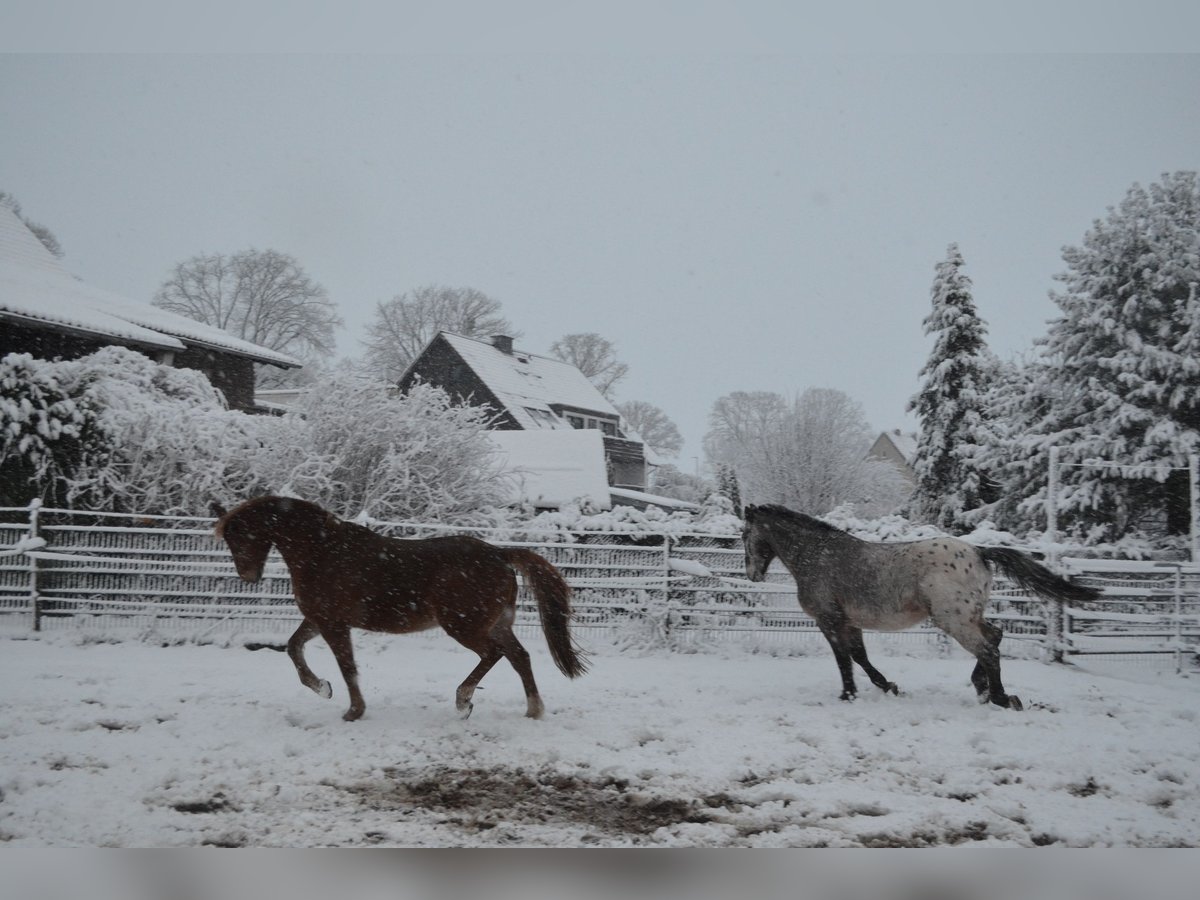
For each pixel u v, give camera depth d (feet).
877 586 28.12
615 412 152.87
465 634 24.18
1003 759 21.85
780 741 23.04
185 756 20.17
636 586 39.83
